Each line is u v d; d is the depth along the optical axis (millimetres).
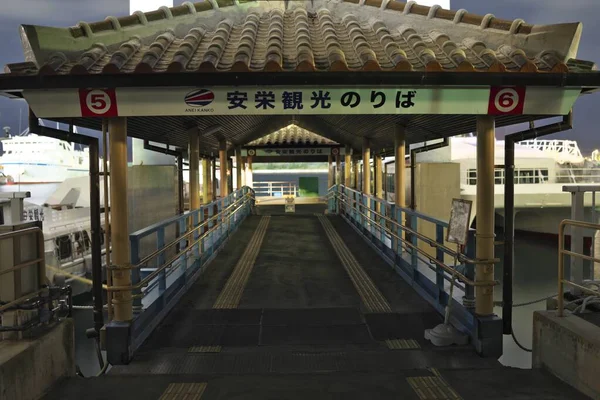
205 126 8758
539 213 23344
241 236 12031
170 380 3705
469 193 20250
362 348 4648
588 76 4035
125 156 4379
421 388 3502
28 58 4223
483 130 4430
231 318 5629
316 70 3977
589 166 26328
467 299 4863
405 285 7090
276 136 18188
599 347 3004
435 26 5148
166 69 3947
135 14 4984
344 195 15188
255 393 3457
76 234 16859
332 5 6535
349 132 12586
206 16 5801
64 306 3742
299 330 5215
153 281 6051
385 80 4008
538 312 3760
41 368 3223
